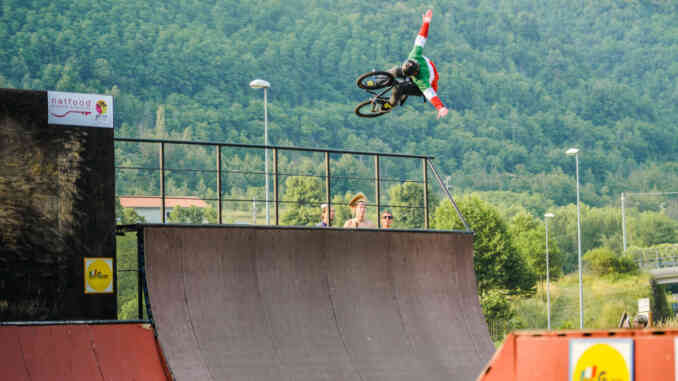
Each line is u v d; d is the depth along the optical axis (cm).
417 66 1920
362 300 2328
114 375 1830
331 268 2322
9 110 1962
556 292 16700
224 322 2067
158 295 2014
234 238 2184
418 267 2489
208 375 1928
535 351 1248
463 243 2598
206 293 2089
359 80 1994
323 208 2512
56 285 1969
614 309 15288
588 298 16062
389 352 2230
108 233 2056
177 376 1889
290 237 2275
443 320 2422
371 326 2280
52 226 1986
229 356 2002
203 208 14712
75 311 1986
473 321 2478
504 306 11831
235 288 2139
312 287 2264
